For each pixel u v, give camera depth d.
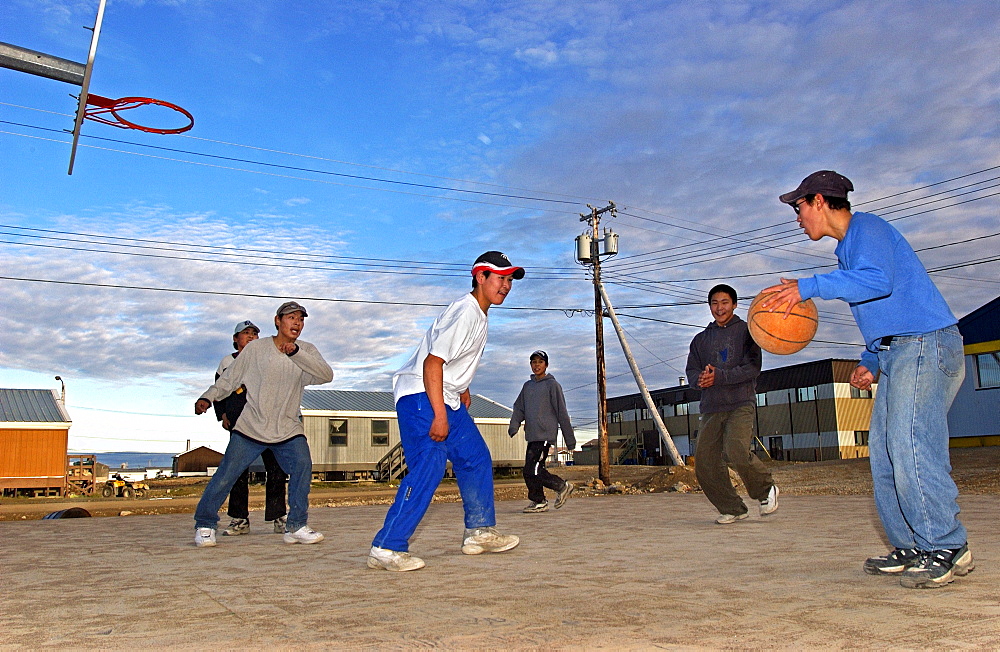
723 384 6.13
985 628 2.17
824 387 47.41
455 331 4.00
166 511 21.36
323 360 5.71
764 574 3.31
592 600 2.72
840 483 16.53
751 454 6.31
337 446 37.19
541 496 8.74
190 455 64.94
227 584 3.32
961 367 3.25
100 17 8.05
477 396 43.00
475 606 2.66
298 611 2.64
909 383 3.17
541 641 2.10
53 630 2.39
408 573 3.59
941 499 3.05
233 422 6.22
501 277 4.18
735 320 6.24
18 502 27.48
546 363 8.84
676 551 4.26
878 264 3.19
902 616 2.36
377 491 27.83
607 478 24.64
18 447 32.56
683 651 1.96
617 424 67.19
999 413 24.31
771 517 6.67
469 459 4.35
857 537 4.86
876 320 3.27
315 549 4.95
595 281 26.86
